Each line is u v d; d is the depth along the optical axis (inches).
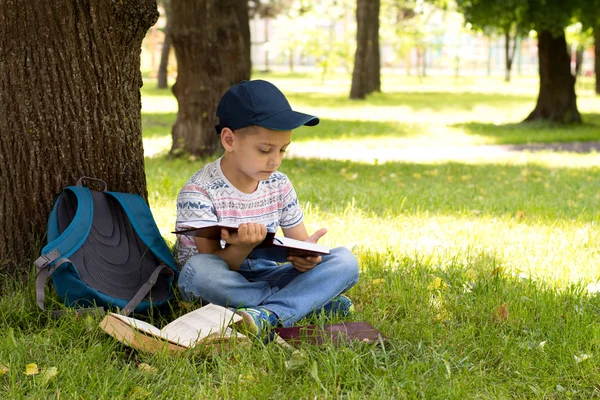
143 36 153.8
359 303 148.5
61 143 144.9
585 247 204.4
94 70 145.9
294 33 1386.6
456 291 153.4
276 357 116.0
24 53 140.7
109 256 133.4
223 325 116.5
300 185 312.5
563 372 117.0
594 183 350.9
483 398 107.5
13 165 142.8
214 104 421.4
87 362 110.4
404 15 1648.6
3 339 119.4
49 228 133.3
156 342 113.7
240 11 440.5
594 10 602.9
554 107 696.4
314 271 132.8
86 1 142.2
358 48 1035.9
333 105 935.7
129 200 141.7
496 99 1095.0
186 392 104.3
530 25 618.2
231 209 134.8
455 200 283.4
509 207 267.9
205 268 128.1
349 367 111.6
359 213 240.4
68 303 127.7
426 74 2329.0
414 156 488.1
